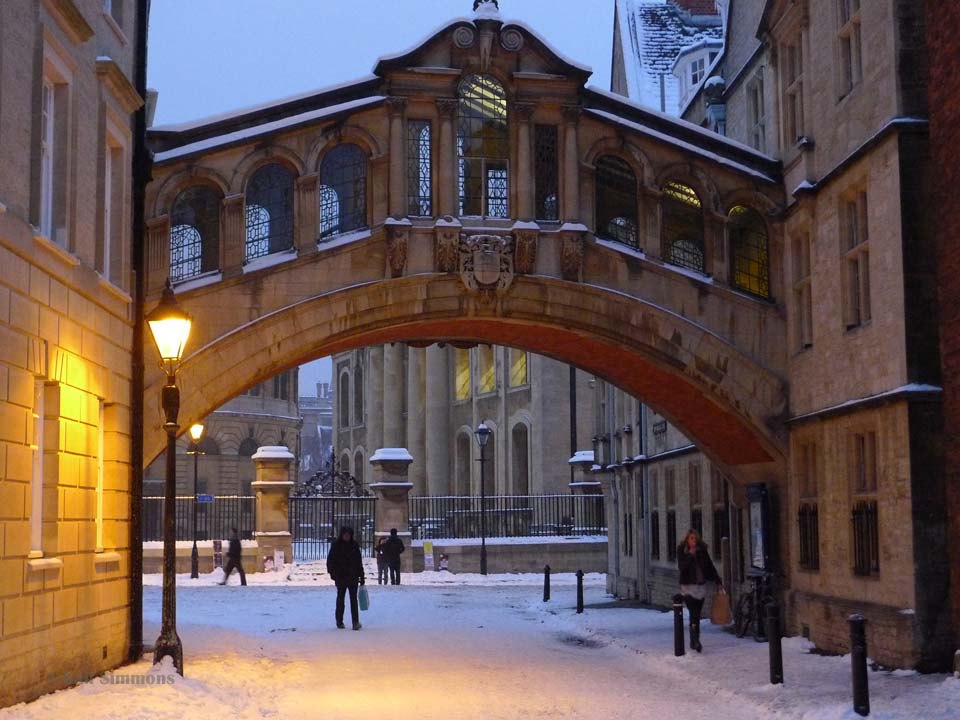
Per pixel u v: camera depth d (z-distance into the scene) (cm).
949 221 1555
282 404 7581
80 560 1463
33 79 1313
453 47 2102
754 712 1350
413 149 2105
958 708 1258
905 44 1645
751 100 2566
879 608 1659
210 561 3988
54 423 1382
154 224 1947
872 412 1709
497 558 4312
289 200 2052
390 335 2247
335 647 2052
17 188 1247
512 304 2088
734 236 2192
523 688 1572
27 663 1259
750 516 2200
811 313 2055
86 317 1510
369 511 5603
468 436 6531
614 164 2170
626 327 2112
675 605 1831
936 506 1566
